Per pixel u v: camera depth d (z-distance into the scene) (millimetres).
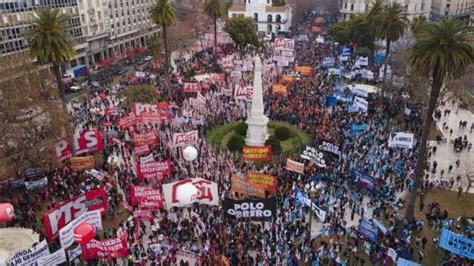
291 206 36531
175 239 33000
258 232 33469
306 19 152875
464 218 36594
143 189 33031
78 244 31484
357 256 31469
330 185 40344
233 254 30516
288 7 138250
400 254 31172
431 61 34031
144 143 45156
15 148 41062
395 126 55031
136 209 34438
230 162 46406
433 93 34938
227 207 31156
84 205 32719
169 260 30219
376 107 60438
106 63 97250
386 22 60344
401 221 36062
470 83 65562
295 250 31391
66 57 44469
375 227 30469
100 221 30609
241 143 49875
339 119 54781
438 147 52594
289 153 48188
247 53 99438
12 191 40188
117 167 43906
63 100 46094
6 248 30844
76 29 88938
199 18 122250
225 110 61031
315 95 64062
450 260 30734
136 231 33250
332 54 92000
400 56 69312
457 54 33625
